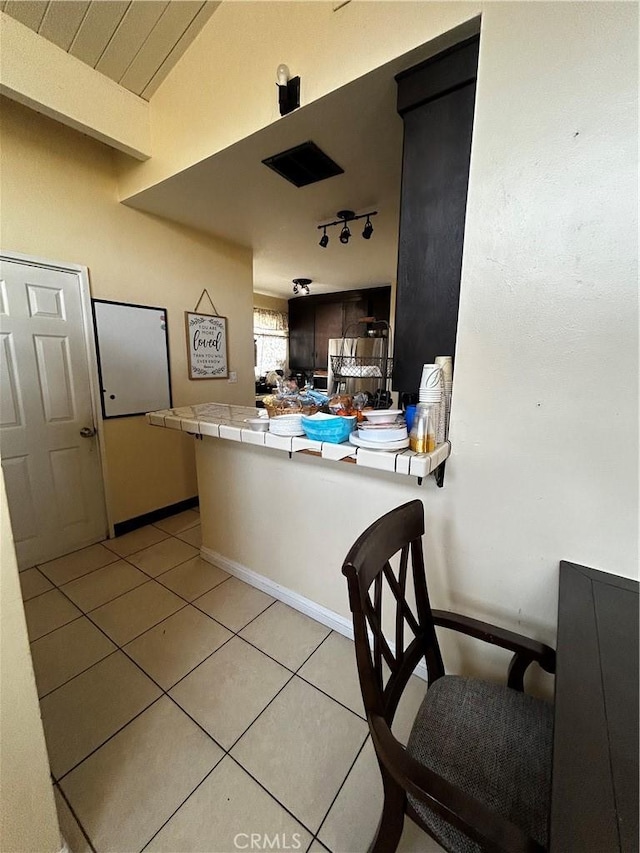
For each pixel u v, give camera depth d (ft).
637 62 2.73
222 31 5.20
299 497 5.73
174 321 9.25
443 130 3.88
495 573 4.06
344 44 4.15
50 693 4.61
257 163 6.01
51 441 7.45
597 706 2.19
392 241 10.34
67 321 7.36
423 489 4.39
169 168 6.49
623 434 3.19
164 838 3.26
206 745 4.02
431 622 3.56
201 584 6.84
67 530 7.89
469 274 3.60
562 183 3.10
